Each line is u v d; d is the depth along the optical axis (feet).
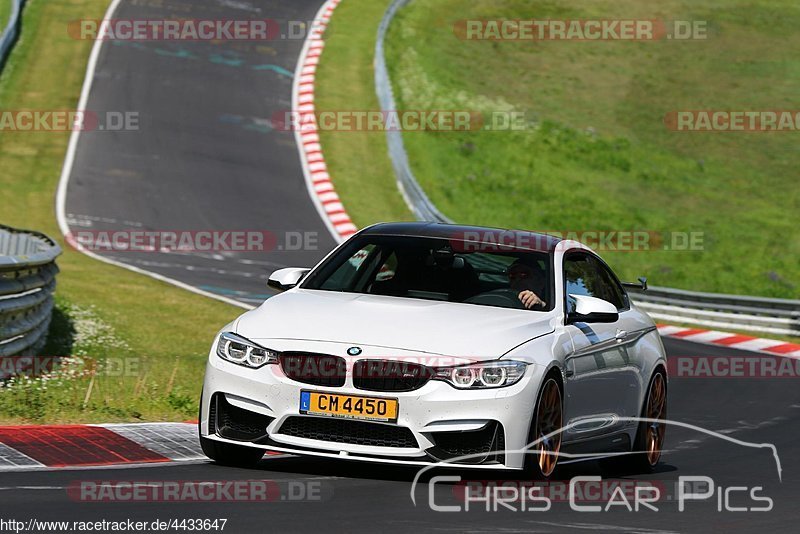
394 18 585.22
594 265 97.76
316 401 76.54
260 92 448.65
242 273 279.08
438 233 93.56
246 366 78.74
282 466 84.64
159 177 362.33
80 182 350.23
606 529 67.67
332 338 77.92
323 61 491.72
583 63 600.80
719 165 522.06
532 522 68.28
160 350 171.32
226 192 356.79
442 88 524.93
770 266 426.92
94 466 80.02
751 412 156.04
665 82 595.06
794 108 580.30
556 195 457.27
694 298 279.69
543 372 78.79
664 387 103.35
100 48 465.88
